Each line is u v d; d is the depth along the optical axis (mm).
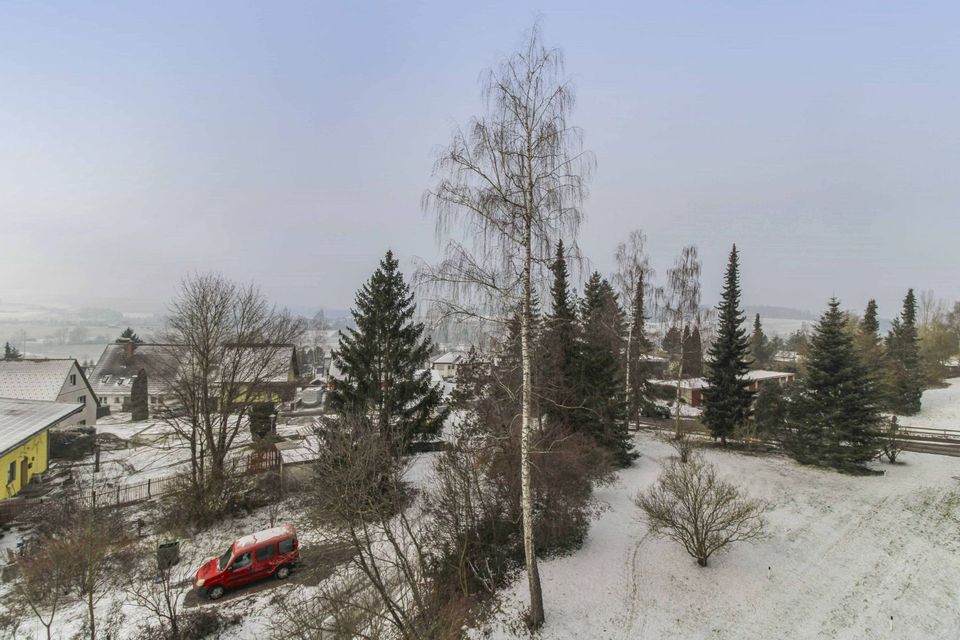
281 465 22234
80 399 40344
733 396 28109
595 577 13672
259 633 12172
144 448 31922
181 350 22500
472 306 11211
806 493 19844
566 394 19797
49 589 11930
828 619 11938
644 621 11859
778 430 27547
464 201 11000
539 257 11055
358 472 11719
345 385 19641
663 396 43656
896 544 15328
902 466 23406
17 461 23297
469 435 17062
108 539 14164
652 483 20938
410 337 19891
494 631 11500
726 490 14781
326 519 13445
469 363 18641
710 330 29812
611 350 24891
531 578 11555
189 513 19734
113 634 11953
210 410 22562
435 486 18172
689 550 14414
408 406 20312
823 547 15328
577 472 16781
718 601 12656
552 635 11273
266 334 25453
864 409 23469
